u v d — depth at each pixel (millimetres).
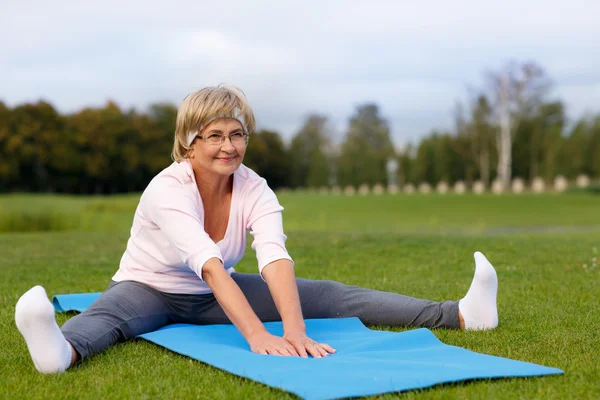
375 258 6316
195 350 2506
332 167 60531
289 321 2592
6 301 4020
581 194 33406
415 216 22266
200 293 3035
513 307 3645
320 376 2082
